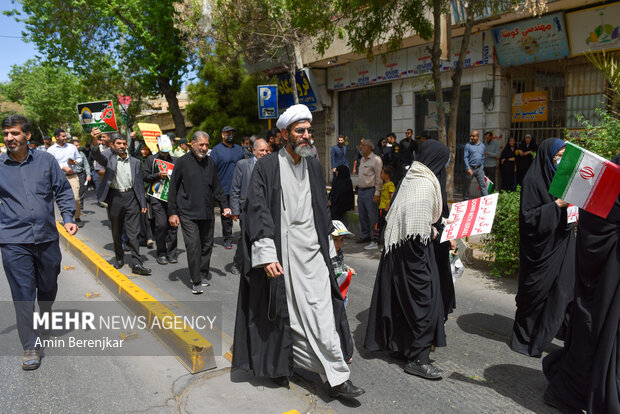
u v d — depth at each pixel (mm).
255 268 3379
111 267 6305
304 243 3377
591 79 10602
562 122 11234
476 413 3299
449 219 4059
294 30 11656
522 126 12016
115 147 6496
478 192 12422
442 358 4148
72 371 3867
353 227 9195
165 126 28719
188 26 13156
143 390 3572
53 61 17906
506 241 6160
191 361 3834
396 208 3861
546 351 4285
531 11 7578
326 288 3404
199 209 5816
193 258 5805
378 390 3605
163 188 7133
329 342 3252
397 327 3916
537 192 4062
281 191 3371
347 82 16297
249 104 14805
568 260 4047
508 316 5066
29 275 4012
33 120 35750
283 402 3371
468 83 12578
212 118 14656
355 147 16766
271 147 6848
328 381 3256
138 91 19766
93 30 17328
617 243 2916
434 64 8094
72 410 3314
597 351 2945
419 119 14148
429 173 3820
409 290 3764
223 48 14062
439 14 7871
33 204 4027
